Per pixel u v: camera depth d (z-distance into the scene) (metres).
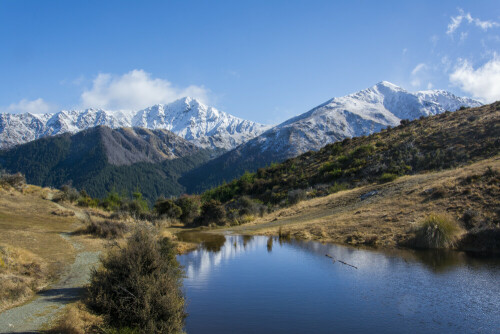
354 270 15.65
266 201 60.06
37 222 29.67
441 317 9.98
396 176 40.56
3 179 39.88
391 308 10.77
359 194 37.34
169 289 9.39
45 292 11.54
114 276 9.59
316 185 55.50
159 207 54.09
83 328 8.45
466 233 20.11
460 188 25.67
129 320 8.78
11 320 8.73
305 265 17.17
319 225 29.44
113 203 55.69
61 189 50.25
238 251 22.45
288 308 10.97
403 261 16.98
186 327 9.53
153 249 10.21
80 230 26.09
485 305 10.84
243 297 12.19
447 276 14.07
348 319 9.95
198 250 23.41
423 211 24.52
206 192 86.31
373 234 23.27
